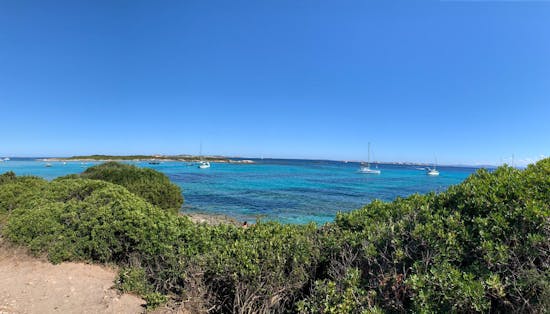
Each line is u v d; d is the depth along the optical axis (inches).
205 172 2876.5
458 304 97.5
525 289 97.5
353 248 148.8
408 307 113.1
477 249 113.9
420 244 123.2
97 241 227.0
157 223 213.5
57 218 252.8
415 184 1862.7
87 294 182.5
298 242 158.9
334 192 1368.1
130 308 166.7
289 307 147.0
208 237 190.1
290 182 1908.2
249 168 3971.5
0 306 162.1
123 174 543.8
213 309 157.6
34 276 205.2
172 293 175.3
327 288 125.5
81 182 341.4
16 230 245.3
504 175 142.9
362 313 106.3
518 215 115.8
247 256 149.9
